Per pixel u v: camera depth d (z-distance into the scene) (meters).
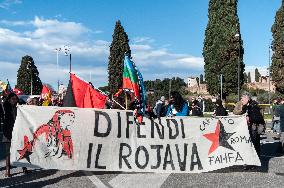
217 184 8.84
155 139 9.99
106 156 9.73
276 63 55.94
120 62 71.94
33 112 9.40
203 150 10.11
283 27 55.44
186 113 11.23
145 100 10.29
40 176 9.62
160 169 9.91
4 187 8.47
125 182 8.98
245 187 8.58
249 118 11.28
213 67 54.66
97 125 9.72
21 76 88.25
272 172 10.27
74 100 10.70
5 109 9.70
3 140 9.66
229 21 54.00
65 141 9.50
